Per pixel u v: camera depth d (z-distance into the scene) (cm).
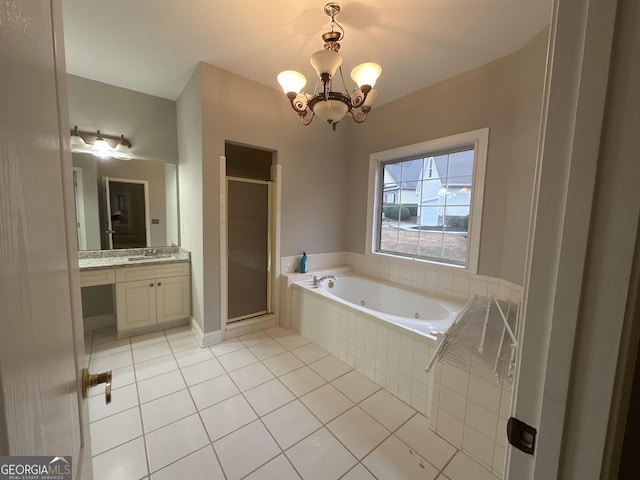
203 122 232
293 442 150
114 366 217
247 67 234
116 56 217
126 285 255
